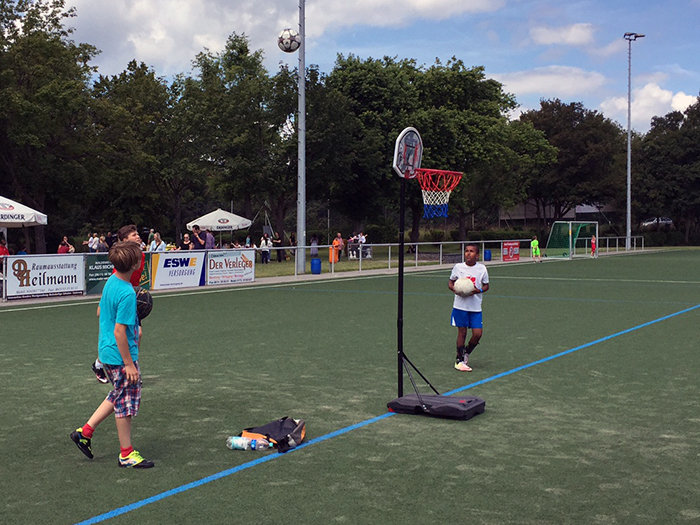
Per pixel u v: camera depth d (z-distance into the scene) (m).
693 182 72.62
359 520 4.36
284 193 45.47
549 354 10.54
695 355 10.42
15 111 34.09
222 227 41.91
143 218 53.69
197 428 6.55
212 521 4.35
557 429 6.47
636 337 12.20
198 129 43.16
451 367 9.55
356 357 10.30
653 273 30.20
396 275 29.00
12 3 36.81
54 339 12.12
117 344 5.28
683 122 84.50
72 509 4.56
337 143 43.44
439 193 33.84
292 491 4.87
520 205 87.75
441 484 5.01
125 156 40.72
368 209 50.69
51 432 6.45
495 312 15.92
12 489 4.95
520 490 4.89
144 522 4.34
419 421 6.75
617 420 6.79
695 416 6.94
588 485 4.99
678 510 4.54
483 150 52.91
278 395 7.89
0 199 21.97
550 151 69.69
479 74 54.47
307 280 25.83
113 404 5.43
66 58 36.81
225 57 52.75
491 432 6.36
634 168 73.88
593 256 47.09
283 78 42.97
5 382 8.64
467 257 9.42
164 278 21.89
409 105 49.00
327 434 6.30
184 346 11.29
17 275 18.31
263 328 13.32
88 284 19.94
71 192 41.81
